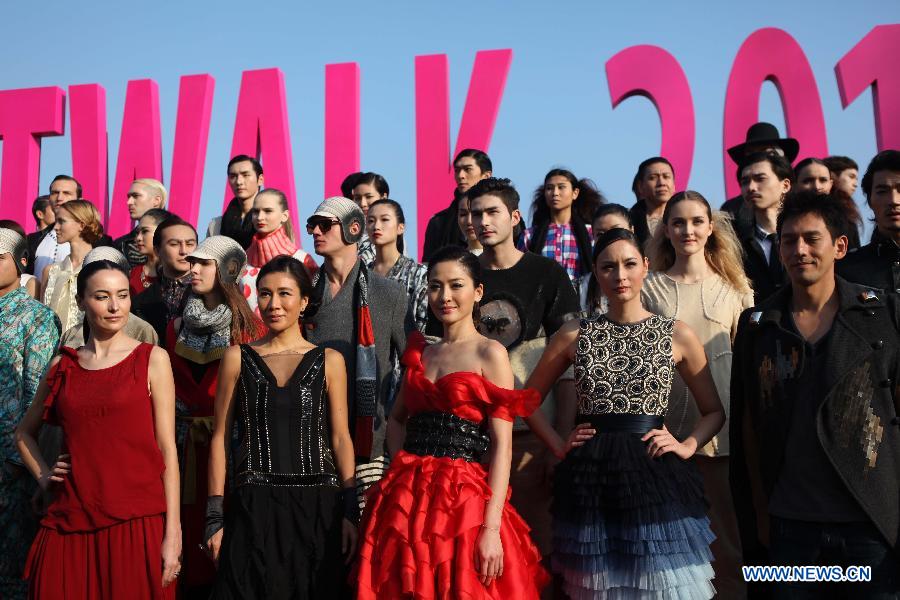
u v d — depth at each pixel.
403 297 4.58
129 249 6.16
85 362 3.89
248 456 3.59
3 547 4.41
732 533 4.23
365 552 3.36
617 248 3.81
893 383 3.41
